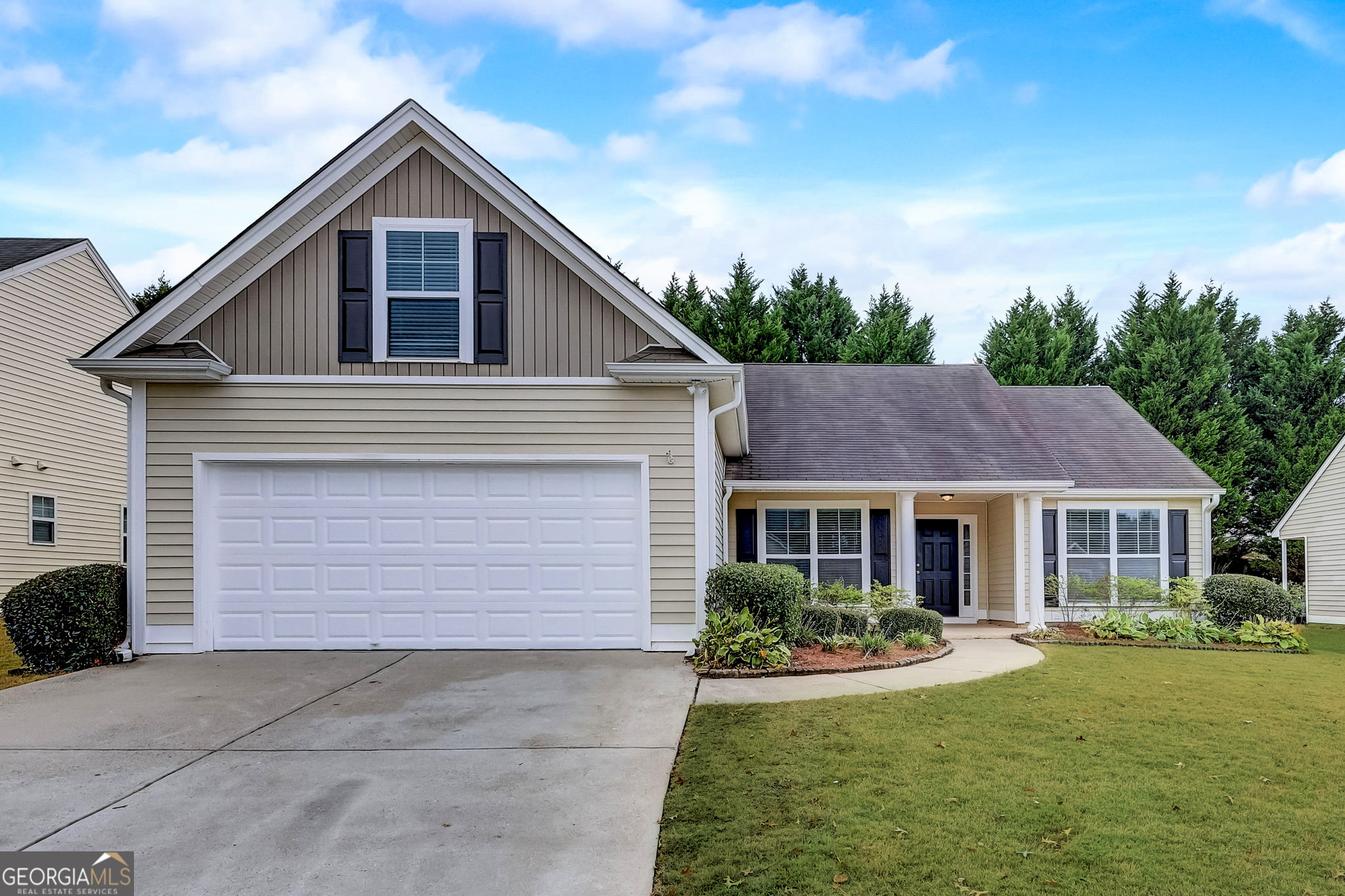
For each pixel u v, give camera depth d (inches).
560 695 312.8
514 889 166.9
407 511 399.5
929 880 165.9
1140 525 634.2
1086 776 225.0
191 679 340.5
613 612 398.6
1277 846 181.8
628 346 402.0
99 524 746.2
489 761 240.1
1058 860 174.4
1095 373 1194.0
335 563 397.1
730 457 604.7
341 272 400.8
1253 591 539.5
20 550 650.8
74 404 714.8
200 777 229.5
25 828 196.7
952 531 666.2
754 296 1263.5
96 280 745.0
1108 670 386.0
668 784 221.6
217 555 394.6
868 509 624.7
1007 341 1229.1
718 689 329.4
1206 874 168.4
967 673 372.8
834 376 762.2
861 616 468.8
